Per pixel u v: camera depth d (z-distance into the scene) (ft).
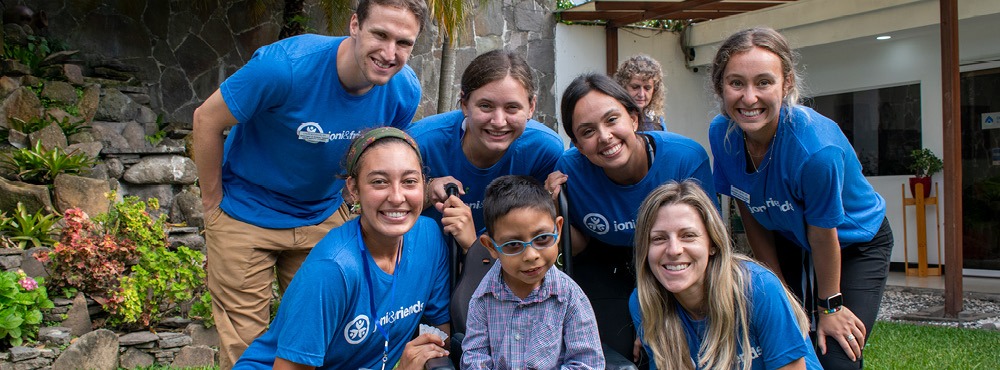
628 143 9.62
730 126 10.44
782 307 8.75
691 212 8.77
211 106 10.17
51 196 20.04
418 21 9.95
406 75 11.34
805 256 11.10
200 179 10.75
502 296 8.65
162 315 17.70
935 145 28.32
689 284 8.81
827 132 9.86
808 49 31.81
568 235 9.93
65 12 24.79
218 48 27.04
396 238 8.70
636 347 10.33
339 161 10.66
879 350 17.56
